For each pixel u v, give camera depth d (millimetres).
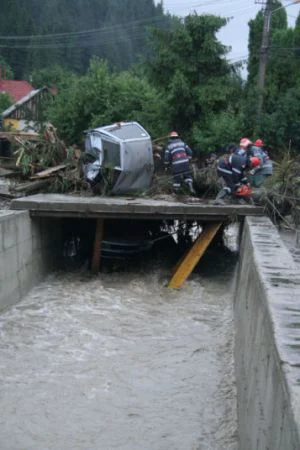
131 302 10141
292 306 4480
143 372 7055
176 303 10203
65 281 11609
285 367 3281
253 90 21500
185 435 5594
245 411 4984
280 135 20344
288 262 6344
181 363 7371
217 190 13172
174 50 21984
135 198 12562
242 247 10227
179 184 13164
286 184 11922
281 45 27219
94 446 5371
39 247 11383
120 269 12602
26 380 6723
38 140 14062
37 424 5746
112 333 8438
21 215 10164
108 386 6621
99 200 11812
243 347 6246
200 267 12820
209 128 20953
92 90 23406
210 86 21438
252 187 12766
